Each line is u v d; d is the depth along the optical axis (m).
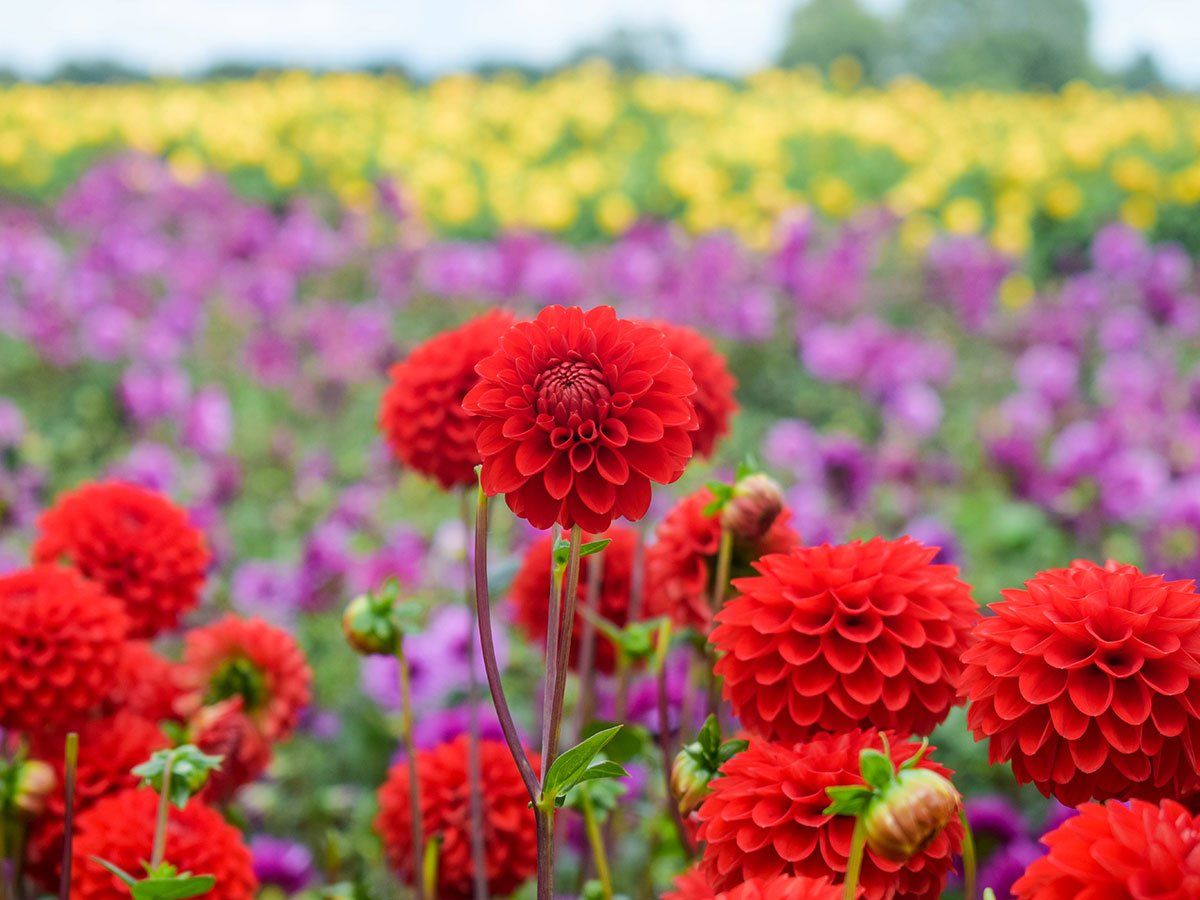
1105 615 1.01
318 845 2.71
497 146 9.21
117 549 1.79
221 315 5.77
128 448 4.84
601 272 6.15
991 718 1.04
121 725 1.60
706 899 1.11
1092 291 5.75
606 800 1.53
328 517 4.14
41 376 5.36
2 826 1.47
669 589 1.56
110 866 1.10
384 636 1.48
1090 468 3.81
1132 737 0.99
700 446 1.66
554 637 1.03
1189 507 3.51
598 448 0.95
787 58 25.81
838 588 1.16
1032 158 7.74
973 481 4.23
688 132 9.48
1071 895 0.81
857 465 3.71
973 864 1.01
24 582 1.57
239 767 1.69
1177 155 8.56
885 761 0.88
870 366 4.93
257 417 5.22
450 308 6.21
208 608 3.44
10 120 9.57
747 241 6.75
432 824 1.67
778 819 0.99
